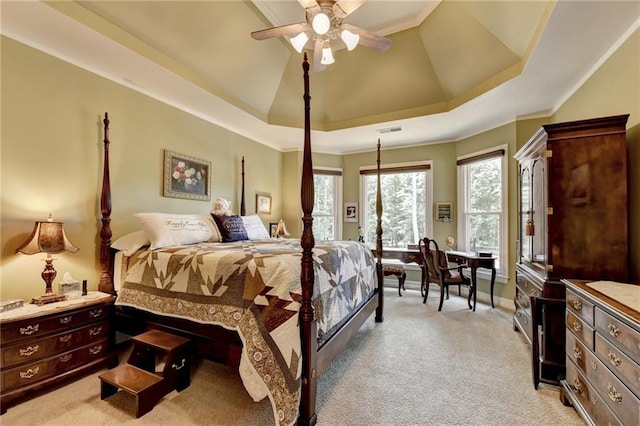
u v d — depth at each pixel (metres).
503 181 4.04
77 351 2.15
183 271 2.16
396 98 3.99
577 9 1.92
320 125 4.56
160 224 2.64
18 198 2.19
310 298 1.71
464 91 3.47
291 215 5.47
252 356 1.70
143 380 1.87
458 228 4.78
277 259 1.91
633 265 2.05
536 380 2.05
